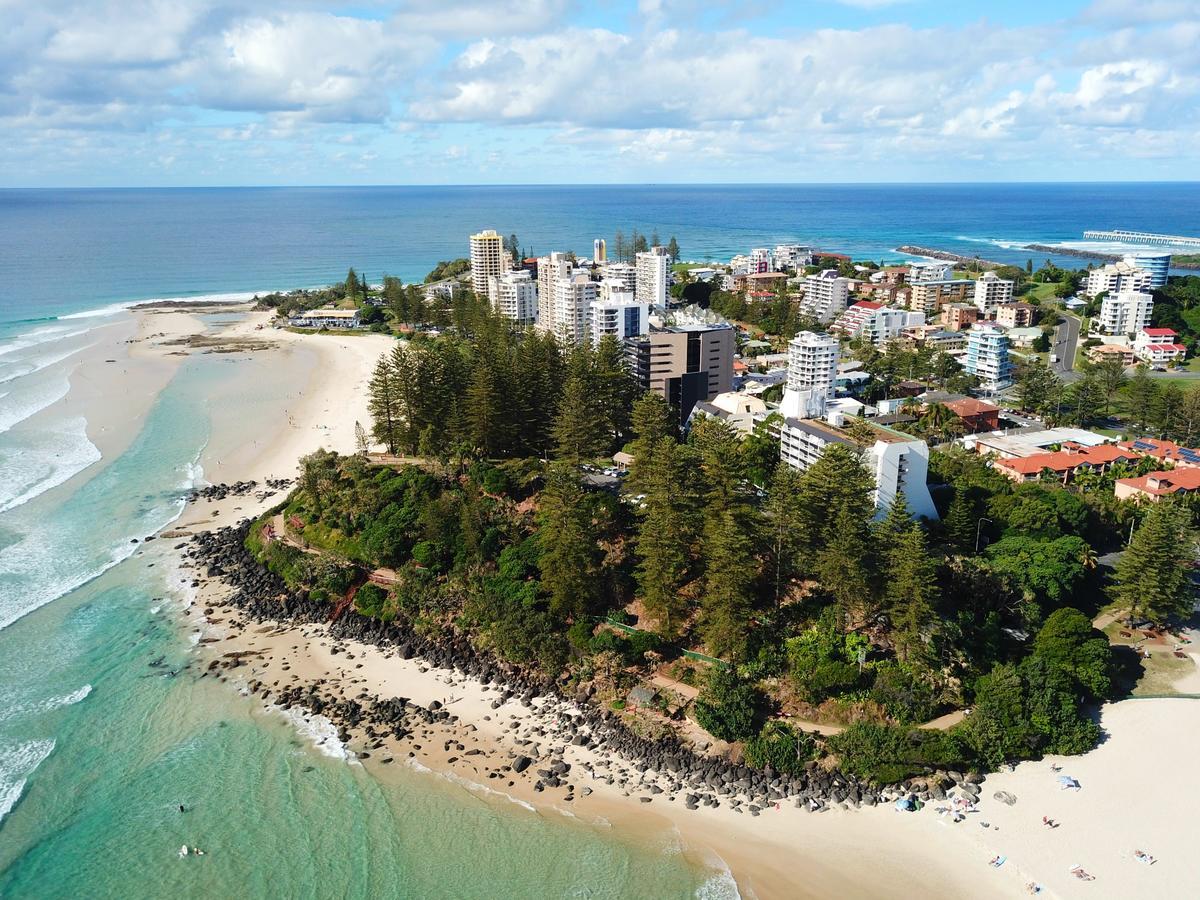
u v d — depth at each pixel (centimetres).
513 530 9744
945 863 5862
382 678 8162
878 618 8169
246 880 5697
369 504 10394
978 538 9806
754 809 6431
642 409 10931
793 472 9100
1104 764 6762
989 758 6731
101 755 6931
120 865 5816
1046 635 7850
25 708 7512
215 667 8269
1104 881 5634
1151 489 11138
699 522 8544
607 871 5831
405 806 6431
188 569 10262
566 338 15575
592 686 7869
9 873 5738
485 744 7194
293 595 9600
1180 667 8012
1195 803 6306
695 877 5788
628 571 8969
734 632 7606
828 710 7281
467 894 5625
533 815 6362
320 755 7012
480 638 8594
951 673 7525
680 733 7250
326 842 6050
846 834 6169
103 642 8644
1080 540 9225
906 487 9938
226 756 6969
